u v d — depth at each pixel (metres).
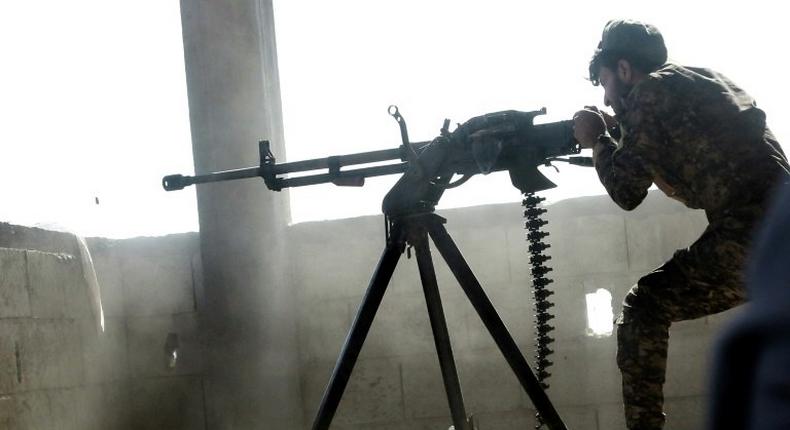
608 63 3.13
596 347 5.20
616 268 5.24
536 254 3.38
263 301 5.18
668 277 2.90
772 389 0.37
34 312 4.25
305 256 5.40
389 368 5.29
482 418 5.21
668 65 3.00
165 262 5.42
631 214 5.25
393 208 3.33
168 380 5.37
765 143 2.84
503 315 5.27
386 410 5.28
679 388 5.12
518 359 3.27
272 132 5.54
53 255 4.50
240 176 3.66
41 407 4.21
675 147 2.87
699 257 2.83
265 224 5.22
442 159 3.29
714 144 2.82
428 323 5.28
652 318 2.92
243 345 5.15
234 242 5.17
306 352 5.36
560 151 3.21
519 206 5.30
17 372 4.04
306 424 5.32
